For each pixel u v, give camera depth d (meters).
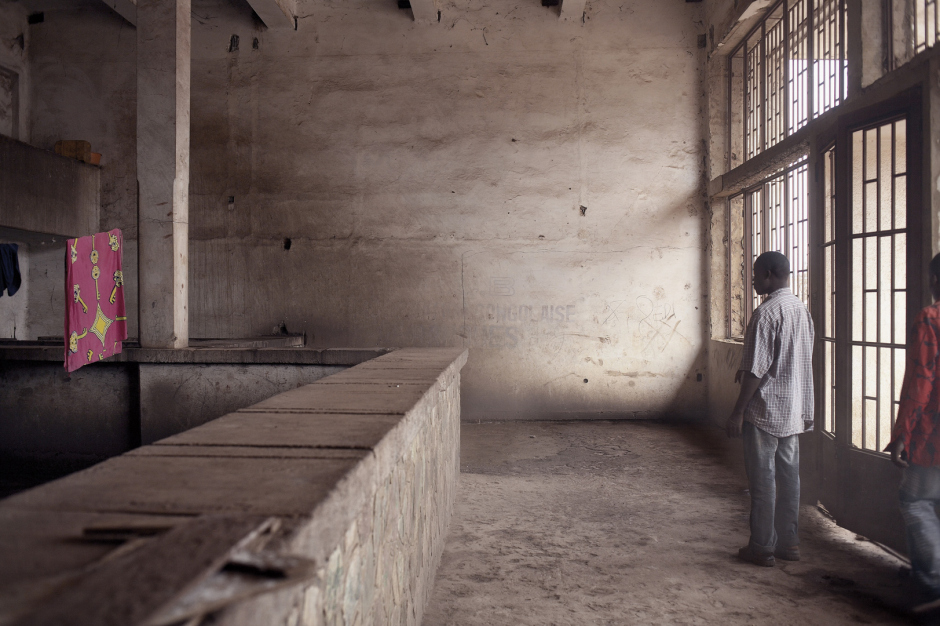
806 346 3.17
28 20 8.00
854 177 3.75
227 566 0.76
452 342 7.69
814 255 4.36
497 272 7.66
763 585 2.97
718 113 7.37
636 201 7.59
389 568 1.85
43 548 0.83
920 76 3.21
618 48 7.56
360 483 1.31
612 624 2.62
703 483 4.80
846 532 3.71
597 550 3.45
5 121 7.85
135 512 0.98
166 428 4.89
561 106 7.60
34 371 5.11
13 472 5.10
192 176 7.80
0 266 6.48
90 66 7.92
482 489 4.67
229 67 7.75
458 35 7.63
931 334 2.55
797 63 5.44
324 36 7.69
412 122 7.66
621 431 6.93
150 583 0.67
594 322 7.63
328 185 7.71
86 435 5.05
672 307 7.59
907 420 2.58
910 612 2.69
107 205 7.93
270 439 1.55
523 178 7.62
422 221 7.68
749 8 6.17
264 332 7.77
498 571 3.16
